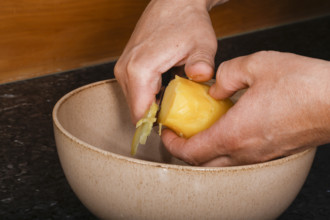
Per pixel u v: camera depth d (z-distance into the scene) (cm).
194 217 47
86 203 50
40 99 78
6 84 82
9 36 81
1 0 78
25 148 66
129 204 47
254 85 50
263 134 50
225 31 113
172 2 62
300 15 132
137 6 93
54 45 86
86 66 91
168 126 56
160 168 46
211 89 56
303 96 47
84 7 87
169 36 59
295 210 58
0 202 56
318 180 64
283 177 48
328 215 58
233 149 52
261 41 112
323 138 49
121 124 65
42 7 82
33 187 59
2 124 70
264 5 120
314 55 105
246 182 47
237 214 48
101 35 91
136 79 58
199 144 53
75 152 48
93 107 63
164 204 47
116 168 47
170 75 63
